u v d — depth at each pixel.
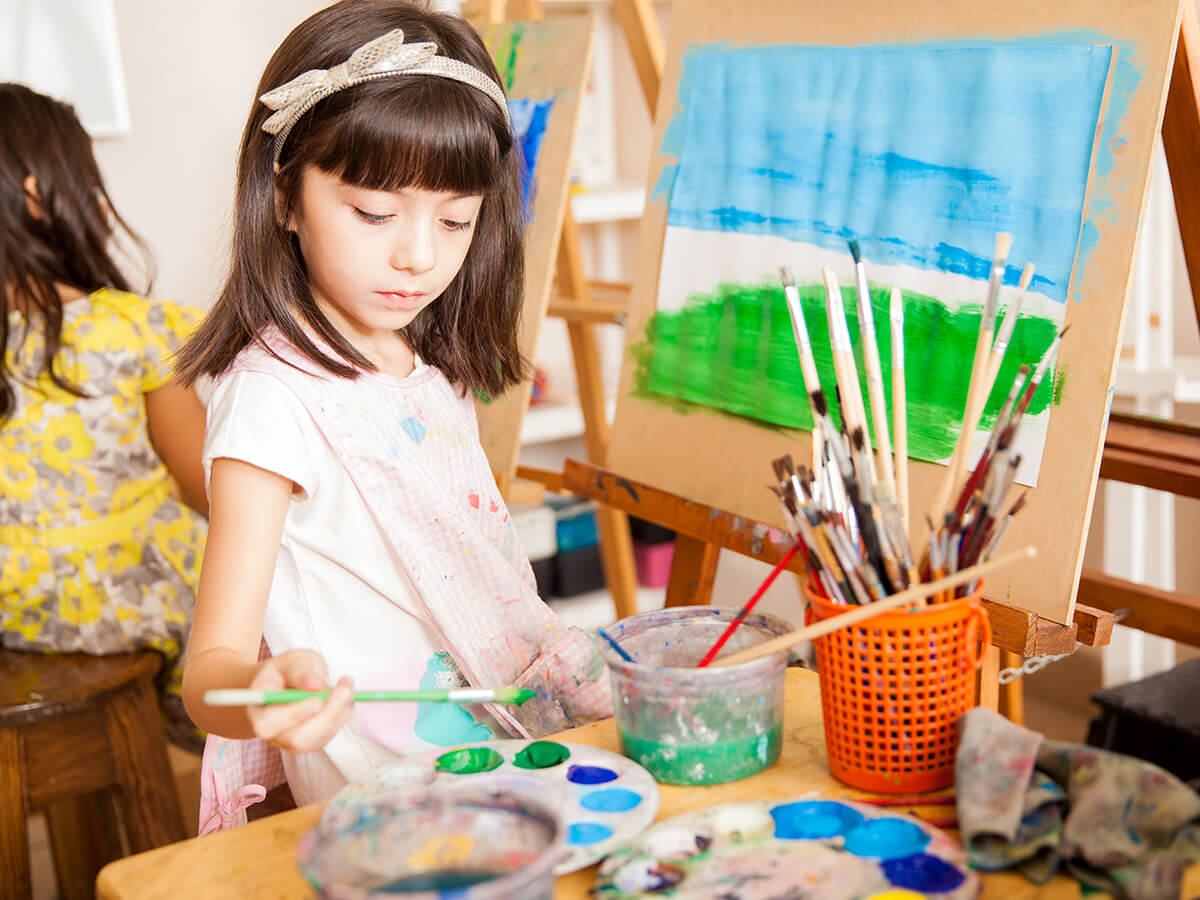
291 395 0.94
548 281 1.57
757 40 1.25
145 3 2.31
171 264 2.41
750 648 0.77
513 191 1.10
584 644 1.04
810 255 1.16
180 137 2.38
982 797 0.65
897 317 0.76
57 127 1.65
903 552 0.72
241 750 1.06
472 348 1.11
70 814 1.80
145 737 1.58
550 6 2.56
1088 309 0.93
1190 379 1.74
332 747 0.98
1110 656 1.96
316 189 0.89
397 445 0.99
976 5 1.03
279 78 0.96
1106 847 0.61
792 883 0.63
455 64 0.92
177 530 1.73
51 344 1.59
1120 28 0.92
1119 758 0.65
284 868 0.69
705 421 1.28
